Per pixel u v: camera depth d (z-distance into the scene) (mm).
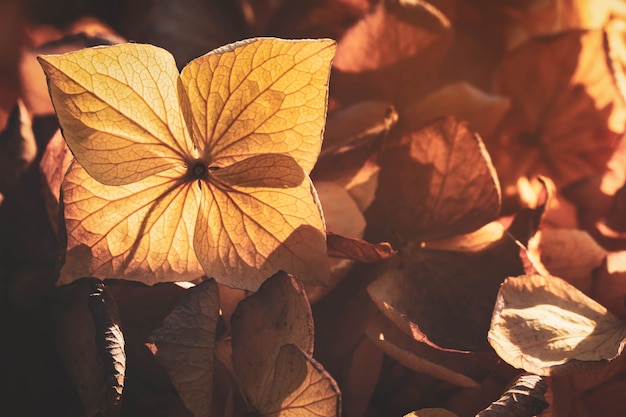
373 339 140
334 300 145
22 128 151
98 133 126
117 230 132
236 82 127
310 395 125
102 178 128
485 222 146
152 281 134
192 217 134
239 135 130
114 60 124
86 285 139
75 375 135
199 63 126
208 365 129
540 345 135
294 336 130
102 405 129
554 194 155
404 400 142
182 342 128
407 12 156
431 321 142
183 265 135
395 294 143
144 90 126
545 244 152
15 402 137
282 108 129
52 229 144
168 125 129
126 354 139
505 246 146
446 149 147
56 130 152
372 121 153
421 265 146
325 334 143
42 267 143
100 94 125
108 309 131
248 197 132
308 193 131
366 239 149
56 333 138
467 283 145
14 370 138
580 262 152
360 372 140
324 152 148
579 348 135
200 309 130
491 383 140
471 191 146
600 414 145
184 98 128
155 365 138
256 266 134
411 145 148
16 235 146
